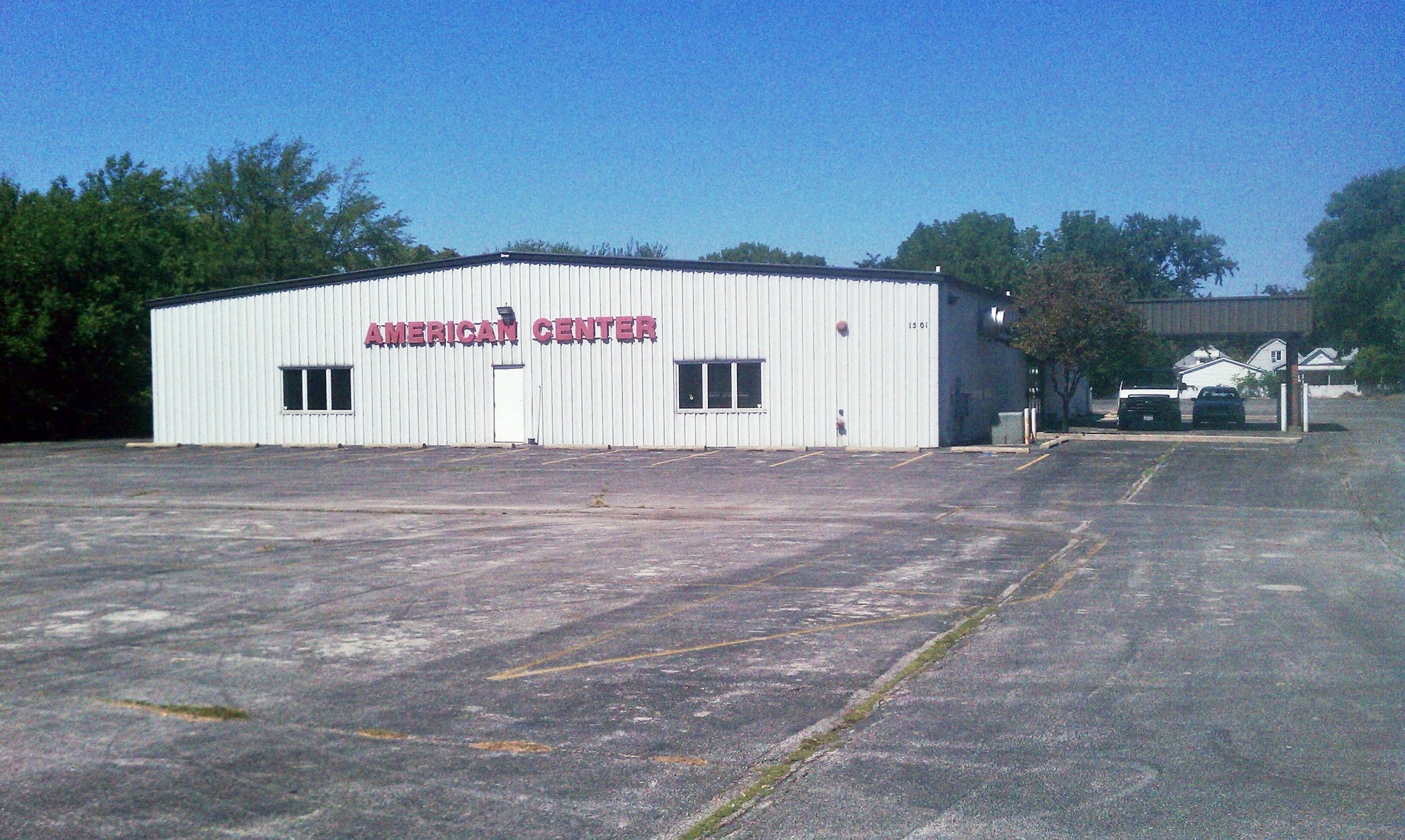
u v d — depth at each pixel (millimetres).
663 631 9539
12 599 11227
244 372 35781
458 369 33594
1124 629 9477
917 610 10297
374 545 14641
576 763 6348
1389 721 6938
